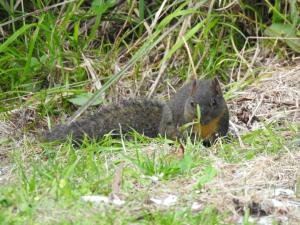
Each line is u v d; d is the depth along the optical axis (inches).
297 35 496.1
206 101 408.8
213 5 501.0
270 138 383.2
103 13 518.0
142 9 497.7
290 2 494.9
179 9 466.3
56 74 489.7
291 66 491.8
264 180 337.7
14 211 298.0
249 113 446.3
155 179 337.1
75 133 425.1
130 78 486.0
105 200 311.1
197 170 350.0
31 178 328.5
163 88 484.7
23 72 481.4
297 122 432.8
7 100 475.8
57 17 508.7
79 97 462.6
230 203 310.2
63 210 294.2
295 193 327.3
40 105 462.9
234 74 489.1
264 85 469.4
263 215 307.3
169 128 422.0
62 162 363.6
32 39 469.7
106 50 514.6
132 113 436.8
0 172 370.6
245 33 515.5
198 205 310.5
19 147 413.1
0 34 524.1
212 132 414.3
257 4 519.5
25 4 536.4
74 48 498.0
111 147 382.9
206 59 490.0
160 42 500.4
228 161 361.4
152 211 299.1
